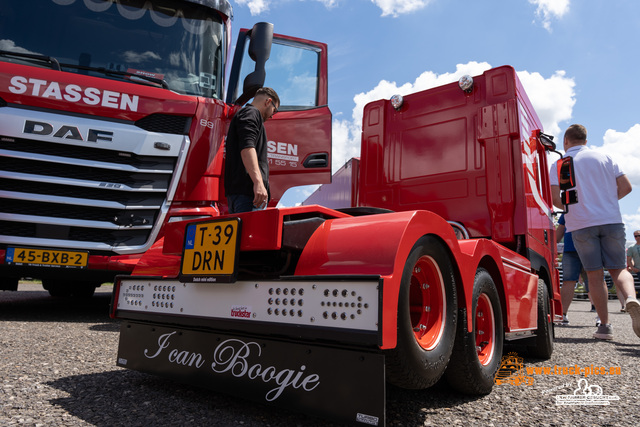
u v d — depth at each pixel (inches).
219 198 163.9
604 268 163.9
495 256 88.5
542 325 122.8
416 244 61.6
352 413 53.1
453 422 65.6
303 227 67.1
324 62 202.2
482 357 83.0
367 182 159.8
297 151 183.0
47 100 139.9
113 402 69.2
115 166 145.3
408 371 57.5
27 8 155.1
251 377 63.6
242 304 65.1
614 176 163.5
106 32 162.9
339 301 56.0
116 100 147.0
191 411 65.7
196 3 177.3
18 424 58.1
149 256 84.7
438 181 142.0
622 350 142.0
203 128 158.4
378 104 162.2
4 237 136.9
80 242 143.9
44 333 125.3
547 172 163.6
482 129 133.6
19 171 137.9
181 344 74.4
